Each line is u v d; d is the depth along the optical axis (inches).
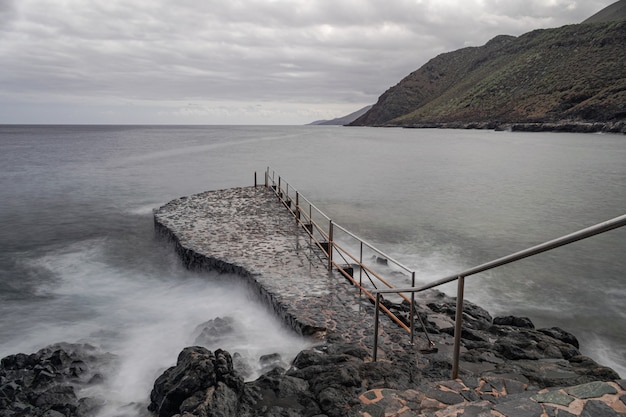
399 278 498.6
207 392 195.5
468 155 2431.1
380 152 2711.6
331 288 369.4
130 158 2258.9
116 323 384.2
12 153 2578.7
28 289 478.0
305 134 6382.9
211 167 1834.4
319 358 238.1
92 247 657.6
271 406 190.9
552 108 5191.9
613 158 2135.8
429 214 915.4
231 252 479.2
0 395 259.8
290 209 697.6
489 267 137.7
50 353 313.1
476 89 7406.5
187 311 400.5
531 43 7436.0
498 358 229.9
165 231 607.5
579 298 482.6
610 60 5255.9
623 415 108.7
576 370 203.5
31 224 817.5
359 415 152.6
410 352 250.1
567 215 905.5
